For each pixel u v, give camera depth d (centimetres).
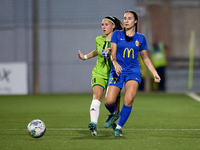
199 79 6625
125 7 6106
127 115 1969
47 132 2166
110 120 2102
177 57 6650
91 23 6172
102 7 6141
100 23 6159
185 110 3497
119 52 1969
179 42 6681
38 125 1903
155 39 6612
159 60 6041
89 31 6188
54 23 6197
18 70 5703
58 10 6197
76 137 1980
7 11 6184
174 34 6662
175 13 6656
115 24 2130
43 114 3197
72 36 6209
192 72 6612
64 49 6228
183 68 6650
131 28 1970
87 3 6169
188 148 1681
